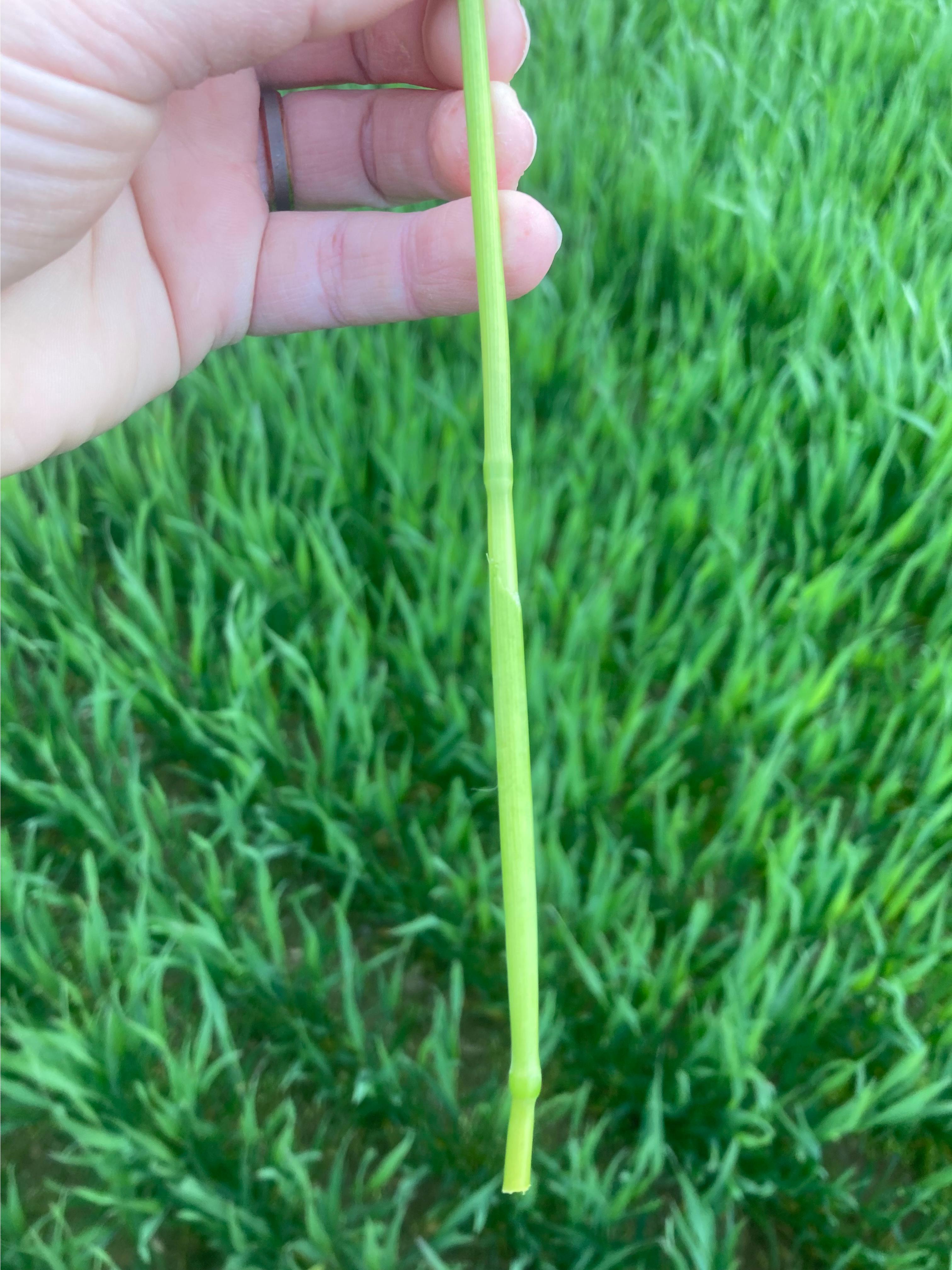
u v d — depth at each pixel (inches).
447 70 5.2
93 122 4.1
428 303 5.7
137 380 5.3
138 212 5.1
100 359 5.0
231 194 5.5
